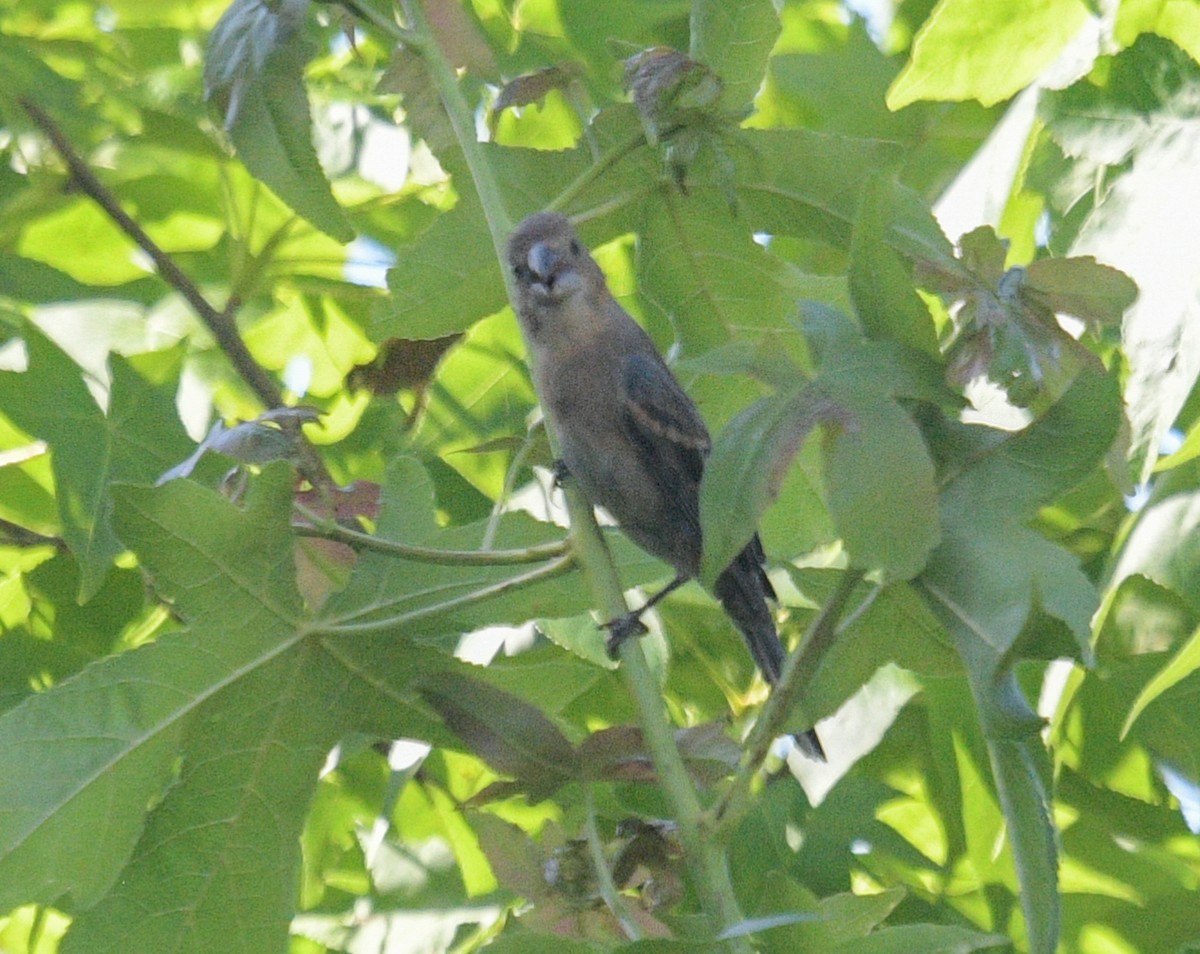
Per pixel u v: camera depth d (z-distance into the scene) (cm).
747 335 814
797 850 871
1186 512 738
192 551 620
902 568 489
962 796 846
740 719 934
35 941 879
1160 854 891
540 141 1037
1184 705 847
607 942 600
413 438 971
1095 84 813
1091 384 529
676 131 706
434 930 889
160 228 1012
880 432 504
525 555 631
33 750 611
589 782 591
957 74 916
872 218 538
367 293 984
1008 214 873
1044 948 502
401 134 993
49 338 827
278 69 694
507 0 1009
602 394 931
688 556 945
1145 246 766
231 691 635
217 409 989
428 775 928
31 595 943
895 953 525
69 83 930
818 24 1122
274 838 644
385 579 654
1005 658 499
